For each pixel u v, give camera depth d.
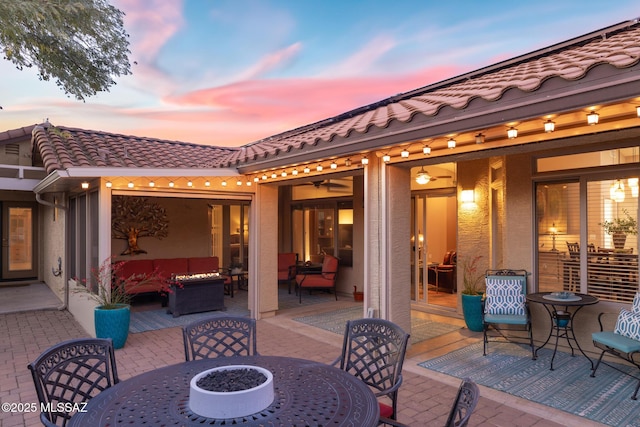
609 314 4.82
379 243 5.02
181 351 5.41
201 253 10.26
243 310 8.05
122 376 4.54
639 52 2.78
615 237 4.79
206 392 1.98
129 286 7.00
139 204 9.41
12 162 10.72
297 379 2.44
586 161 5.01
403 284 5.10
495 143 3.94
